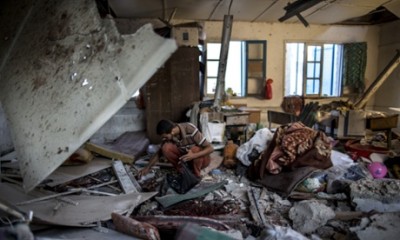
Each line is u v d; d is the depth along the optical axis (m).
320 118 5.03
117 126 5.46
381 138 4.89
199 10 5.31
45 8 1.91
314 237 2.19
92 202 2.44
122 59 1.35
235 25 6.09
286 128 3.42
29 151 1.61
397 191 2.53
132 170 3.63
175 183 2.97
